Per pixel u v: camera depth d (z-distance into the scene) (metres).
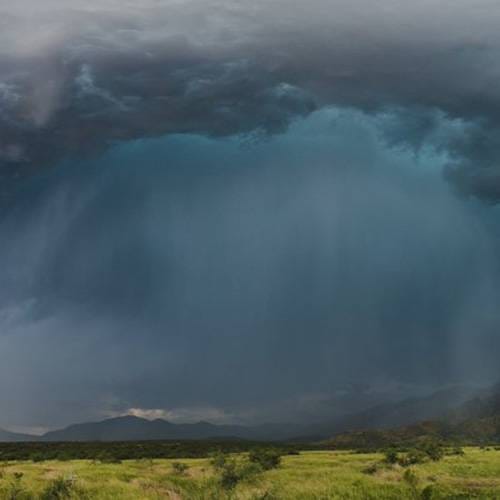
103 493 36.75
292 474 45.88
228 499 38.56
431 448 68.50
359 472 47.91
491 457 69.19
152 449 120.31
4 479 38.78
